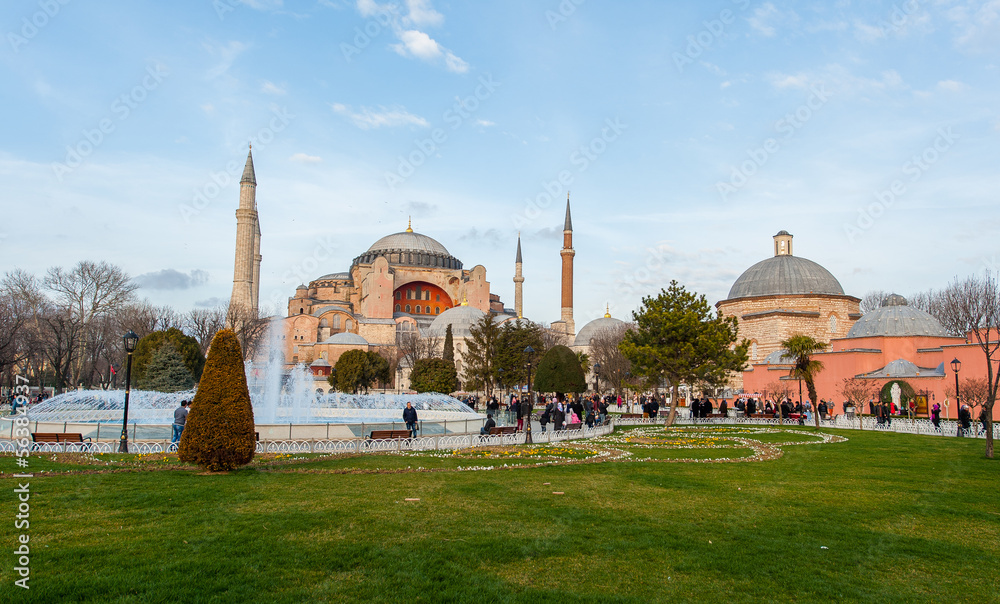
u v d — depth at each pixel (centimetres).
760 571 759
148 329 6744
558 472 1545
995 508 1127
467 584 694
